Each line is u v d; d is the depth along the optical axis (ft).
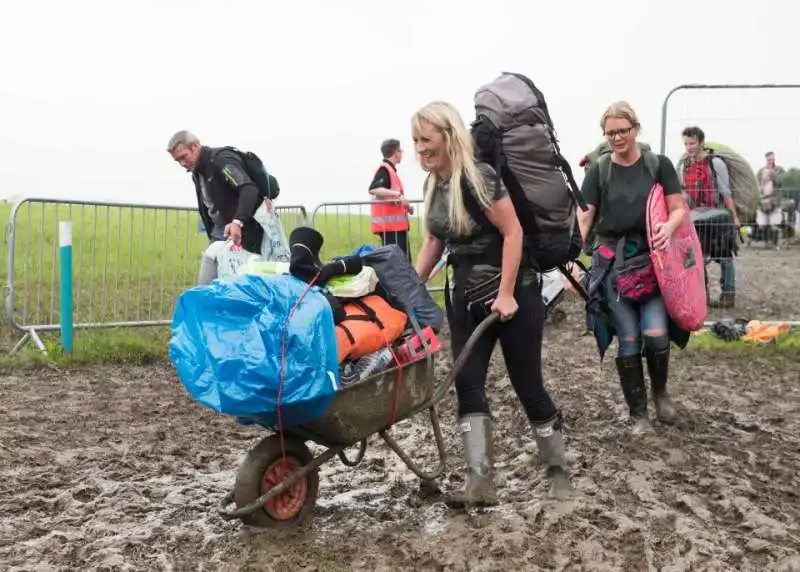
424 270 16.61
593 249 20.84
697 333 32.81
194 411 23.30
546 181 15.26
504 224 15.02
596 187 20.02
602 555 13.91
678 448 19.33
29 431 21.02
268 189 26.14
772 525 15.16
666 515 15.48
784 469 18.31
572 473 17.85
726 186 36.83
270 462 14.56
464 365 15.76
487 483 15.58
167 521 15.60
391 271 15.01
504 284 15.14
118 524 15.43
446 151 14.89
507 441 20.49
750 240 67.36
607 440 20.18
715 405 23.82
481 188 14.73
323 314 13.47
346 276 14.58
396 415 14.93
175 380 26.84
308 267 14.40
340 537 14.83
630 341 20.39
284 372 13.05
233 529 15.17
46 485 17.39
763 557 14.05
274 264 14.76
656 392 21.21
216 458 19.57
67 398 24.35
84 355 28.68
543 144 15.17
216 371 13.10
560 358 30.19
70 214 30.94
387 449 20.04
